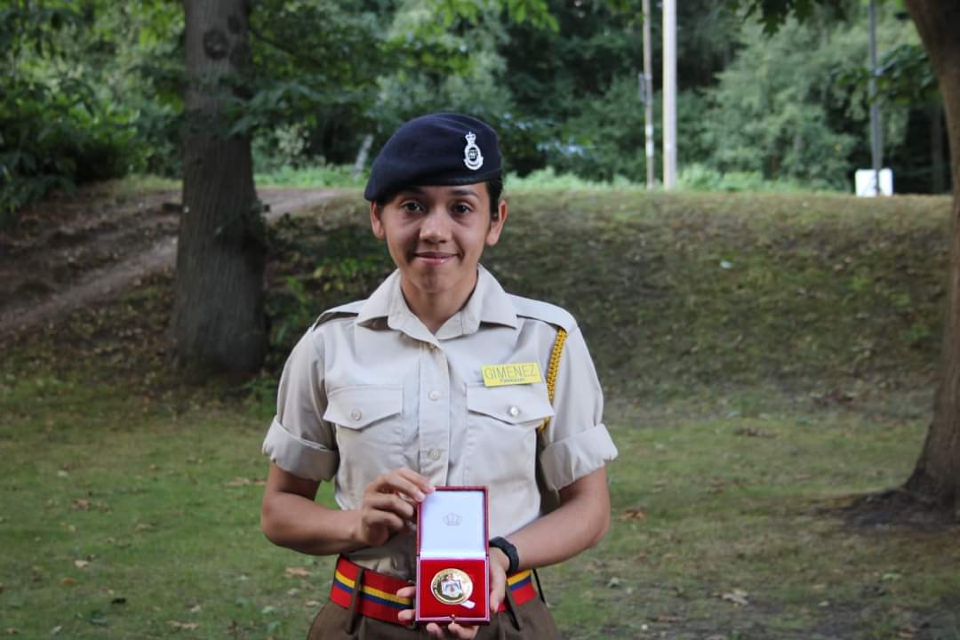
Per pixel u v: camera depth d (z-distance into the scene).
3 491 8.03
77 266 15.39
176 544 6.65
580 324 13.88
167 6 15.05
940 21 7.00
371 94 11.59
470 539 1.87
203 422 10.97
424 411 2.03
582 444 2.13
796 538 6.70
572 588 5.80
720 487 8.34
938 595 5.50
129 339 13.45
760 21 9.69
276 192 18.28
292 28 12.74
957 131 7.00
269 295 14.09
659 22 39.25
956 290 7.11
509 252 15.27
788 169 35.12
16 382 12.07
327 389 2.11
